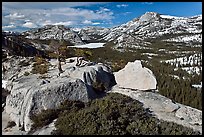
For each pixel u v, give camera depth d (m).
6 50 71.56
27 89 20.27
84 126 15.09
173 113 20.88
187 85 79.94
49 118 17.73
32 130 17.11
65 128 15.11
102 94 23.81
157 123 17.06
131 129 15.22
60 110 18.44
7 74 49.50
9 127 18.78
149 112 20.12
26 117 18.08
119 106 18.33
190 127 17.95
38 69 33.75
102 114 16.67
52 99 18.98
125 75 26.80
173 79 84.81
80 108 18.89
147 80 25.45
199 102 58.38
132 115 17.84
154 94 24.41
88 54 37.25
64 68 31.66
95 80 25.62
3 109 23.12
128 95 23.84
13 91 21.31
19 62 56.97
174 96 63.25
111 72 31.20
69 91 19.86
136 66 26.77
